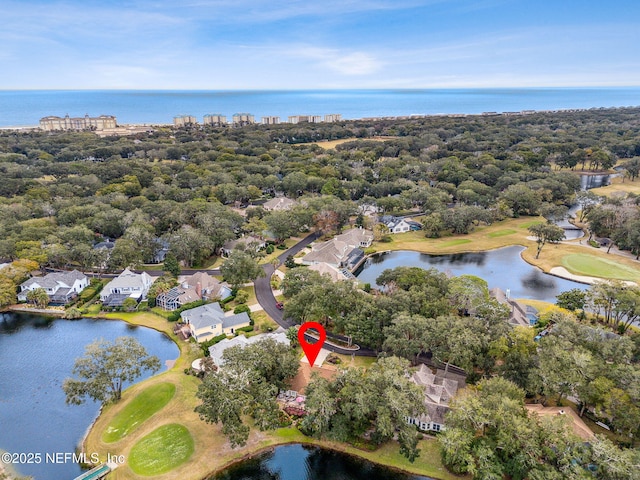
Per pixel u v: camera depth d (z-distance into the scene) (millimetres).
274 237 145625
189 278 108500
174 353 81688
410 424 56562
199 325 82250
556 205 180000
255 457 58250
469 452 52531
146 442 59000
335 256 122188
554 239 137250
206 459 57062
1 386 71625
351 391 58219
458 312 89312
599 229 146250
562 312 83312
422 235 156250
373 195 193500
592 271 120438
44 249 113812
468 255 138750
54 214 148000
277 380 66500
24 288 100688
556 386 59562
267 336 75062
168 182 197375
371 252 138750
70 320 93688
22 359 79312
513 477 50344
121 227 137000
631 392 55344
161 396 67312
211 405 56719
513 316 85375
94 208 143875
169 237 127438
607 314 90062
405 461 56594
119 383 67688
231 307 97688
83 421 64375
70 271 109875
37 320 93938
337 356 78625
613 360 65375
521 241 148875
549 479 46781
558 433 50312
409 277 92250
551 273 122125
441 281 91438
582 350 64312
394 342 70000
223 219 136625
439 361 70312
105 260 112875
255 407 59719
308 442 60188
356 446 59031
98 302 100500
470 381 70500
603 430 59812
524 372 64438
